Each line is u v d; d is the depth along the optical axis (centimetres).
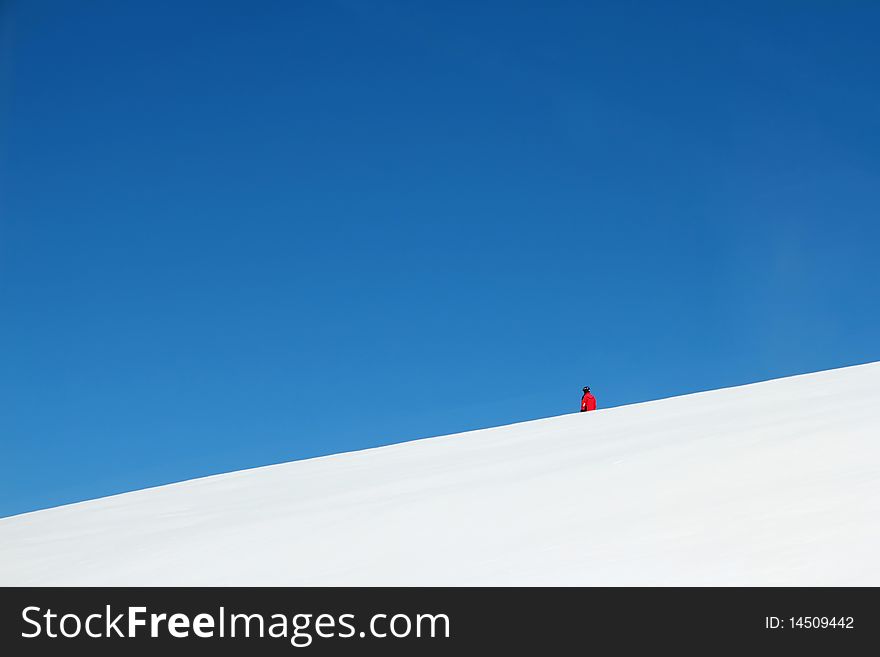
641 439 1251
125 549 1003
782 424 1128
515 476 1098
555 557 689
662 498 829
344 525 939
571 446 1317
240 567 825
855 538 608
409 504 1005
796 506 709
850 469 809
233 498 1305
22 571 972
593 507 841
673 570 613
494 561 708
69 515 1391
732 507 745
